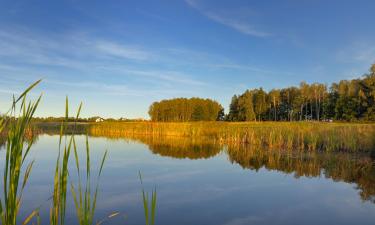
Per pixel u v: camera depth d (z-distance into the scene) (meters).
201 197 10.14
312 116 77.81
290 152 22.11
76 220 7.36
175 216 8.23
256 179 13.15
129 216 8.07
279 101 83.44
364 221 8.09
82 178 12.59
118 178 12.79
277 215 8.47
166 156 20.30
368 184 12.24
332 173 14.50
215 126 42.34
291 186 11.86
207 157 19.98
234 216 8.33
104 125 48.44
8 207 2.31
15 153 2.34
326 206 9.34
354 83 64.12
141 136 41.62
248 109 78.88
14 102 2.34
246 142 30.45
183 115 83.69
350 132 23.50
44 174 12.73
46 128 56.69
